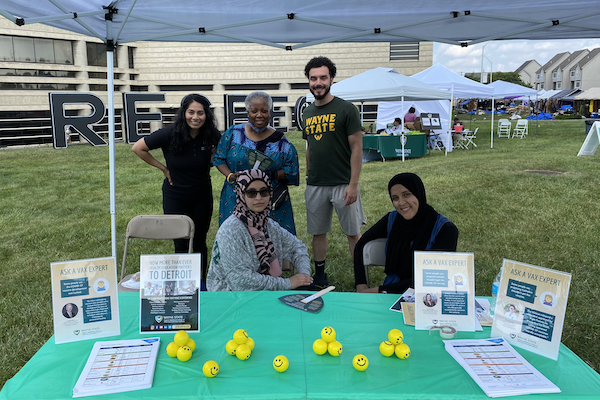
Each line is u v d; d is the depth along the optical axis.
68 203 7.99
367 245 2.81
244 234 2.35
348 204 3.68
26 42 26.67
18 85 26.36
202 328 1.76
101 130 28.64
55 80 27.92
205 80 35.28
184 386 1.37
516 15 3.23
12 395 1.34
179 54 34.69
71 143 25.20
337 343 1.54
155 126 34.16
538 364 1.50
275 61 35.25
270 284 2.31
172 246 5.36
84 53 29.22
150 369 1.46
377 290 2.58
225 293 2.12
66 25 3.25
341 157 3.71
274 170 3.55
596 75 68.69
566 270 4.29
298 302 1.99
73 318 1.67
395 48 34.62
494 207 6.73
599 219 5.91
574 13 3.19
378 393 1.32
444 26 3.48
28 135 26.86
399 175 2.53
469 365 1.47
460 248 5.00
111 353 1.56
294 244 2.72
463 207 6.79
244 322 1.81
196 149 3.63
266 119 3.46
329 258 4.86
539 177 8.76
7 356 2.95
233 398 1.31
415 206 2.49
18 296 3.92
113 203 3.65
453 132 15.88
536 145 15.35
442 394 1.32
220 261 2.33
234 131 3.55
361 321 1.82
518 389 1.34
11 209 7.57
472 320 1.73
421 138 12.89
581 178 8.45
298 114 16.16
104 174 11.38
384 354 1.54
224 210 3.59
